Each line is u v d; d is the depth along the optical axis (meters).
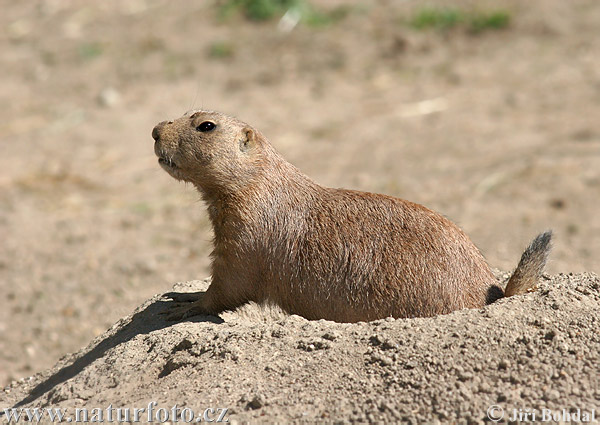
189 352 10.91
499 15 35.50
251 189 12.18
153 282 19.33
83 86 34.44
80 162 28.19
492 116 28.66
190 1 41.94
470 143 26.66
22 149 29.33
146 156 28.47
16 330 17.62
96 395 10.70
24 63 37.12
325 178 24.64
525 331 10.02
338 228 11.79
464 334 10.03
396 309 11.31
